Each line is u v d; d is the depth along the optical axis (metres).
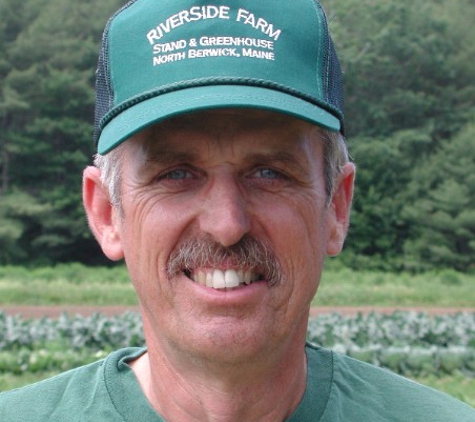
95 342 13.02
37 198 44.41
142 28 2.17
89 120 47.00
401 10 47.19
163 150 2.16
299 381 2.42
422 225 43.28
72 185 44.97
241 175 2.18
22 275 35.03
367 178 44.03
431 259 42.81
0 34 46.88
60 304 24.67
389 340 13.88
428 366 11.66
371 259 43.56
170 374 2.34
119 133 2.11
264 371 2.25
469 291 28.80
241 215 2.12
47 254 44.59
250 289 2.15
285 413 2.38
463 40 46.97
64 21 48.03
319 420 2.42
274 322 2.19
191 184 2.19
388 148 44.19
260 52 2.11
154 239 2.19
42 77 45.91
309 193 2.23
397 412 2.49
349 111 46.59
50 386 2.55
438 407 2.51
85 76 46.53
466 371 11.80
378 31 47.38
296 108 2.08
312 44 2.18
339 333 13.37
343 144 2.45
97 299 25.39
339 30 47.16
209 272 2.16
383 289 28.64
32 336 12.95
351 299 26.58
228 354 2.14
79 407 2.46
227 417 2.29
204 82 2.07
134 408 2.41
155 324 2.27
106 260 45.53
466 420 2.50
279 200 2.19
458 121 46.12
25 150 44.34
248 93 2.06
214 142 2.13
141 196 2.21
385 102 45.91
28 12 47.84
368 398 2.51
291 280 2.19
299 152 2.19
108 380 2.47
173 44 2.12
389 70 46.25
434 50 46.19
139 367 2.51
